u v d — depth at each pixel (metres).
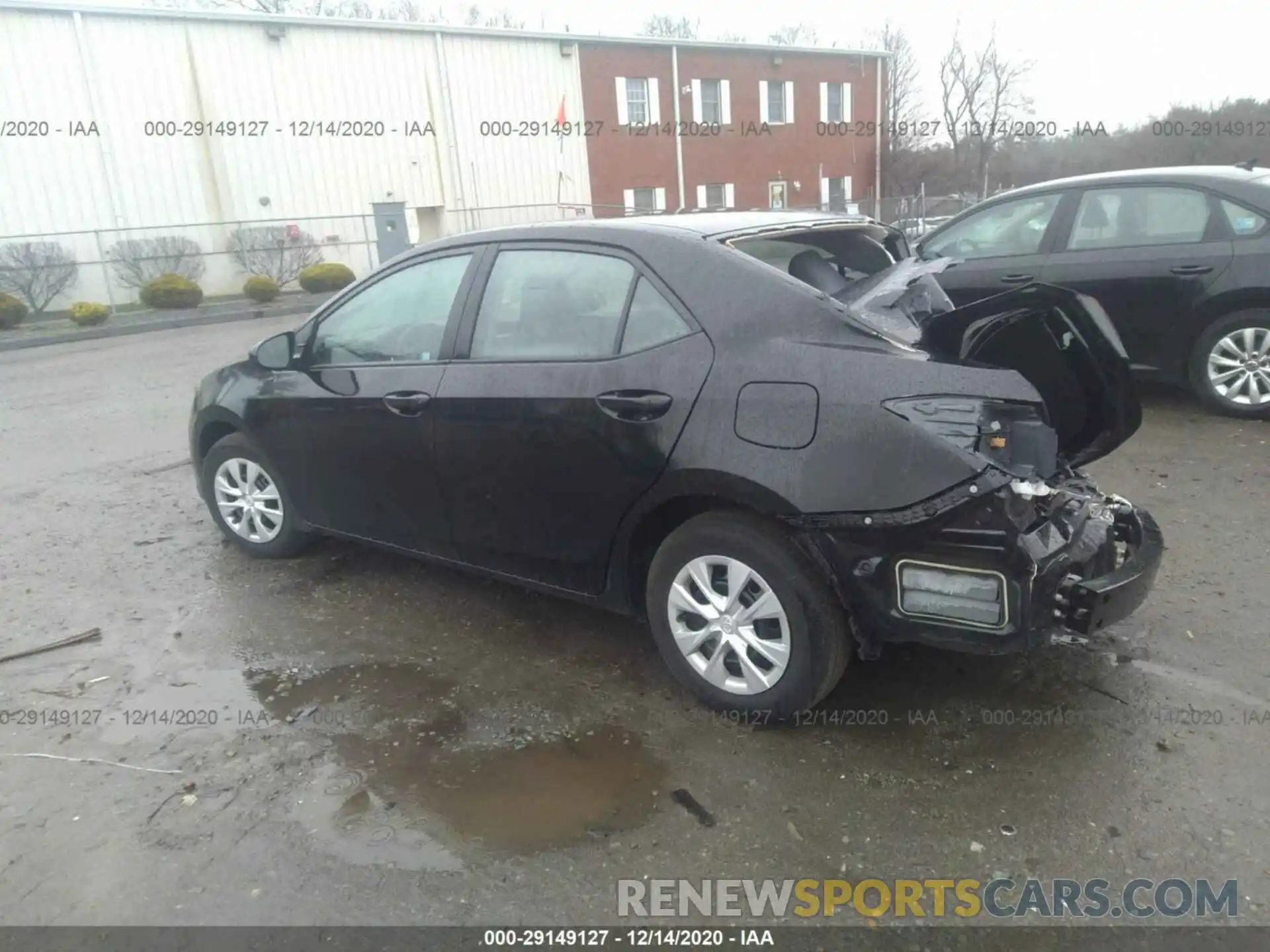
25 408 9.96
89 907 2.60
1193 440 6.07
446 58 26.00
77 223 21.61
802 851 2.71
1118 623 3.83
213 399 4.82
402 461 3.99
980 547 2.77
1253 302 6.19
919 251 7.49
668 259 3.35
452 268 3.96
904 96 40.66
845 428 2.89
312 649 4.01
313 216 24.61
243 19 22.88
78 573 4.97
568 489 3.49
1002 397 2.82
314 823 2.90
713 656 3.31
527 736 3.31
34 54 20.73
